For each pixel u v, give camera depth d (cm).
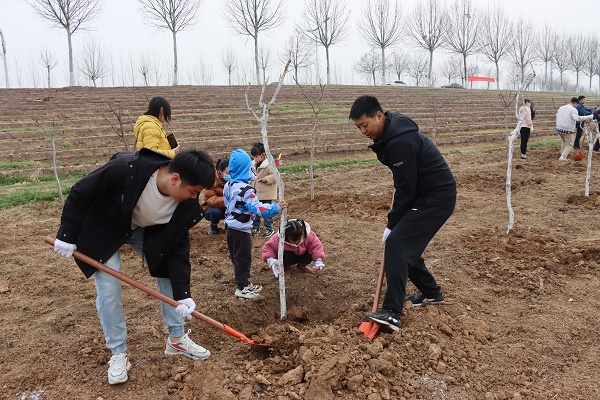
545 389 331
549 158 1380
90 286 522
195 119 1762
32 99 1931
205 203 686
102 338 407
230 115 1836
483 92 3409
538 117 2488
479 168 1203
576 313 428
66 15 2727
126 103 1938
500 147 1656
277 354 374
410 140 376
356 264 576
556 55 5078
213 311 470
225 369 349
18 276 548
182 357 375
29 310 465
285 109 2097
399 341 378
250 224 488
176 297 345
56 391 339
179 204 333
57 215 805
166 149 566
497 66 4341
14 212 812
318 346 355
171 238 335
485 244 616
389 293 392
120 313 342
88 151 1252
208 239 688
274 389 325
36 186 988
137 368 362
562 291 474
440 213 391
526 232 671
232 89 2584
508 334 402
